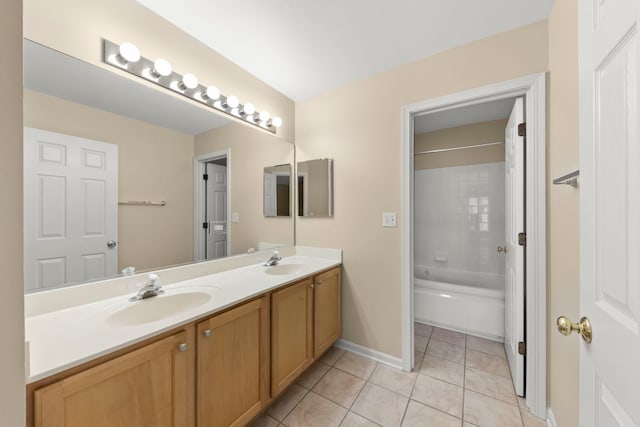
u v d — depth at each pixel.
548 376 1.40
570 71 1.12
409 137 1.84
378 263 1.98
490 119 2.75
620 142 0.53
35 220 1.05
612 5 0.55
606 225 0.58
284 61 1.84
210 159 1.74
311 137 2.32
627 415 0.50
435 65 1.73
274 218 2.22
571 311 1.12
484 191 2.83
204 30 1.54
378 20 1.45
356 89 2.07
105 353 0.79
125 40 1.29
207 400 1.10
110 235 1.28
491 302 2.31
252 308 1.32
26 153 1.03
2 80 0.38
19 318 0.40
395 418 1.43
